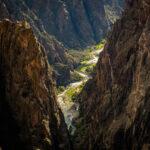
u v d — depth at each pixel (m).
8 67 95.44
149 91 84.06
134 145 82.94
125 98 95.50
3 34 96.94
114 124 93.25
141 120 82.94
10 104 93.44
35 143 92.25
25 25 96.88
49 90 100.31
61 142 98.19
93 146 98.25
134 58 99.31
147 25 95.94
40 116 94.31
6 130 90.44
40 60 96.94
